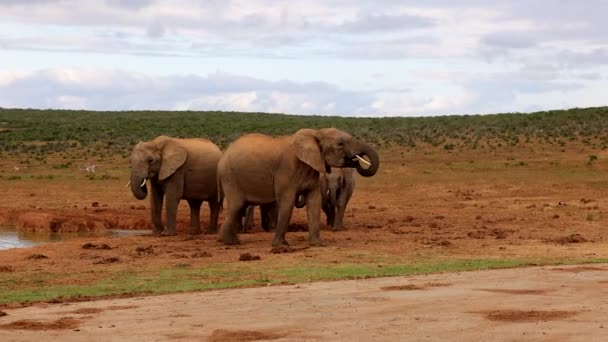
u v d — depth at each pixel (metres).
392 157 62.41
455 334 11.51
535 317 12.56
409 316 12.76
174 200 27.09
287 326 12.22
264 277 17.34
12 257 21.52
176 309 13.70
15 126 101.88
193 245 23.69
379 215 33.09
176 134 88.62
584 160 55.88
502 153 62.06
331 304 13.86
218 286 16.22
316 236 23.05
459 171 52.75
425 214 33.59
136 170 26.64
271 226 28.09
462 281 16.22
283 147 22.86
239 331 11.94
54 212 33.25
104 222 31.77
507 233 26.22
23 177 51.78
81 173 54.78
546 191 42.31
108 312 13.55
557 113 87.38
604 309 13.12
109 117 120.31
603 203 36.53
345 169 27.50
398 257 20.52
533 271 17.50
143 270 18.81
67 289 16.23
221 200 24.64
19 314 13.53
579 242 23.70
